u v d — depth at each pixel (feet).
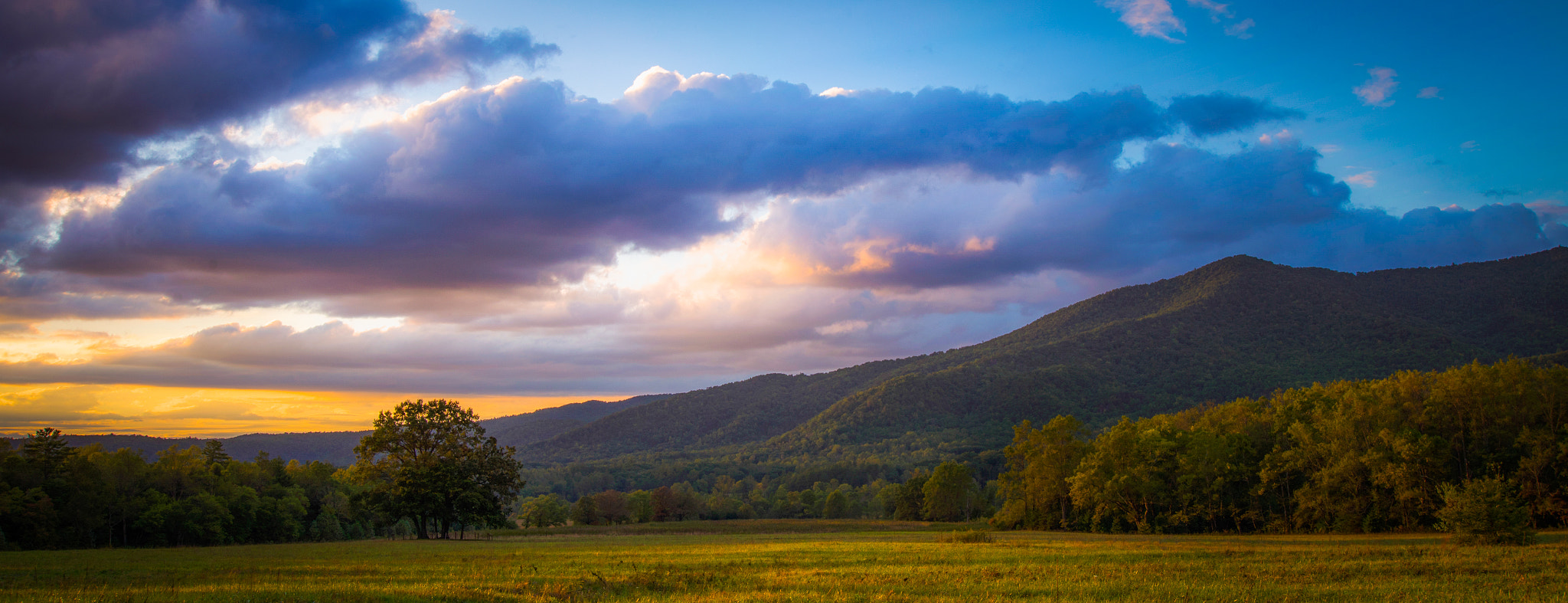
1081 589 95.66
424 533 262.06
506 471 276.21
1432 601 84.99
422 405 266.36
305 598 78.13
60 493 261.24
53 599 76.07
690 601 86.38
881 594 91.45
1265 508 279.90
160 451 327.06
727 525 393.29
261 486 341.41
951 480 428.56
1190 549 163.02
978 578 109.19
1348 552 144.36
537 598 87.04
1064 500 333.21
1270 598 87.97
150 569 120.06
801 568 127.54
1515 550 137.59
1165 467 297.94
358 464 264.72
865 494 640.99
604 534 316.40
